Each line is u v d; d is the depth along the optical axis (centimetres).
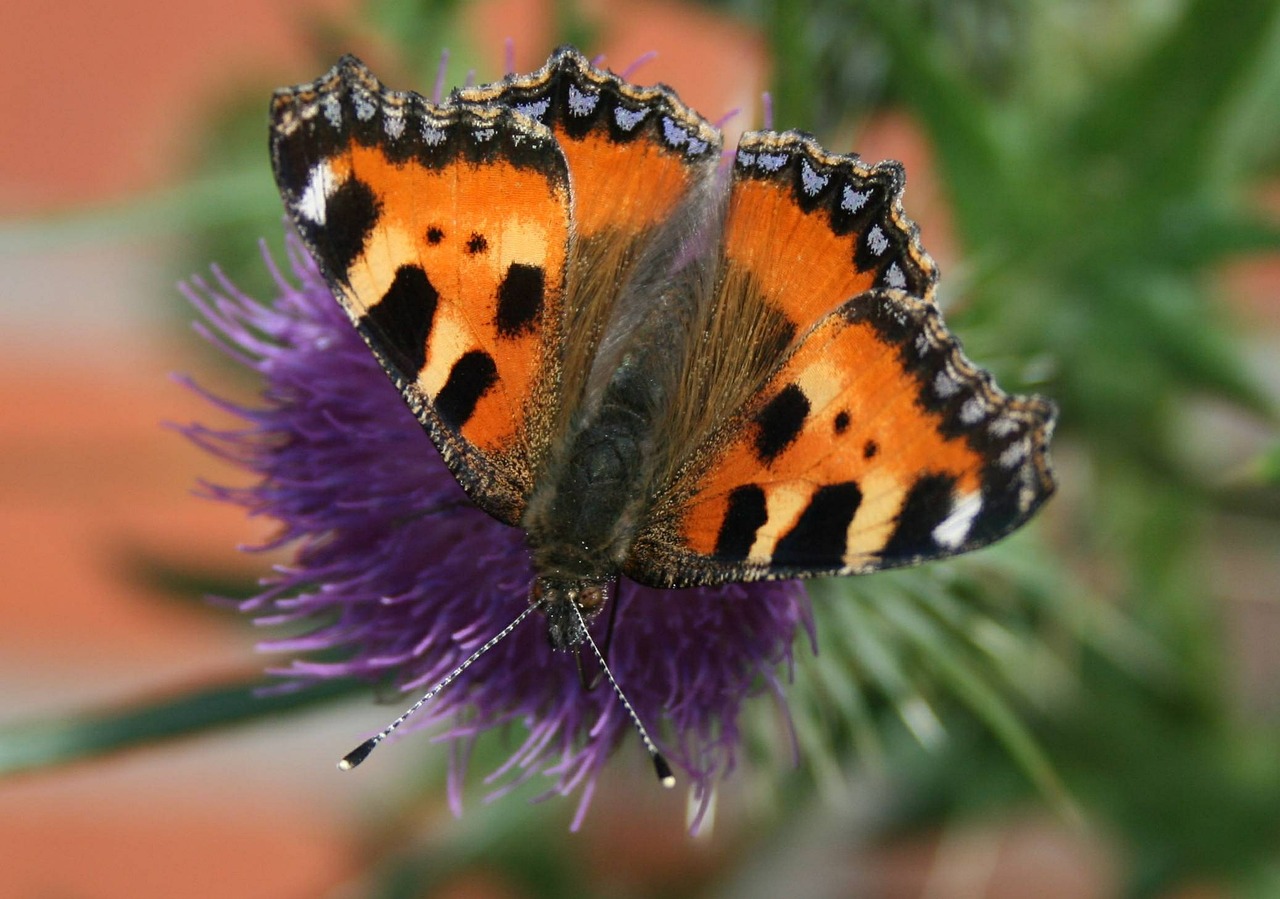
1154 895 31
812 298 27
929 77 29
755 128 29
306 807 44
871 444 26
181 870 43
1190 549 30
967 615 29
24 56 55
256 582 31
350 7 31
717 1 30
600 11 31
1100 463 30
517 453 27
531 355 27
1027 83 30
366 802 33
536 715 28
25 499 46
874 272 27
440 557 28
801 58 29
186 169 34
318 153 26
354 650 28
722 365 27
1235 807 31
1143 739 31
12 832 44
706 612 28
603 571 27
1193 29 29
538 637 28
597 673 28
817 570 26
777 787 30
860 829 31
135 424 48
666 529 27
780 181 27
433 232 27
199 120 34
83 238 29
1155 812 31
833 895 33
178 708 28
